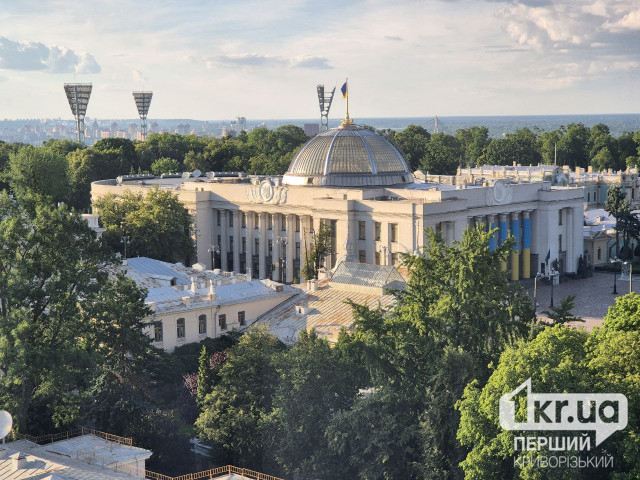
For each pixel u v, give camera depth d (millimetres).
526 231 194375
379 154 192375
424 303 91438
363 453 78500
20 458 69000
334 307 119625
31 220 97188
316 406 84312
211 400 90312
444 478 76188
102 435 86188
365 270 124188
